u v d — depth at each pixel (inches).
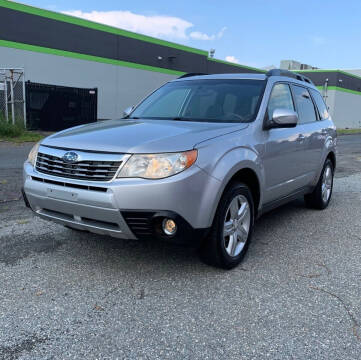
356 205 246.2
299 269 144.6
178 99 181.2
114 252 156.2
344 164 452.8
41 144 141.7
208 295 123.3
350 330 105.7
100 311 112.9
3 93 671.1
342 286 131.5
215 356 93.8
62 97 712.4
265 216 217.6
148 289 126.6
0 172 308.0
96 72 954.1
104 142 126.0
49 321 107.3
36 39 829.8
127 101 1035.9
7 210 207.9
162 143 122.5
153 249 160.1
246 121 155.4
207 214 125.6
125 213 117.6
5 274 134.7
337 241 176.6
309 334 103.4
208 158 125.9
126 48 1010.7
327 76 1726.1
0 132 560.4
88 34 922.7
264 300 120.8
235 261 143.3
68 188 125.2
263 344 98.9
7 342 97.7
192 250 159.9
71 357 92.5
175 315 111.4
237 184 140.5
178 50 1148.5
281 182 174.7
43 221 191.9
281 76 190.1
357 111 1962.4
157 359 92.4
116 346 97.0
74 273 136.9
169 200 117.0
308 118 210.4
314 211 230.2
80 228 132.6
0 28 773.9
